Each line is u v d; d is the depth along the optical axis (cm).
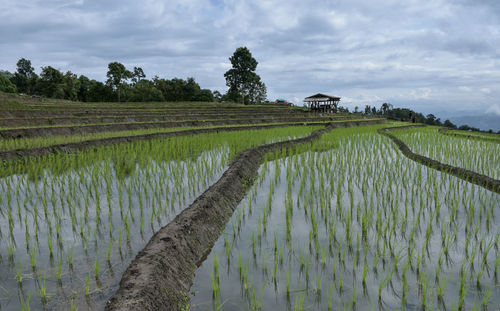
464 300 388
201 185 867
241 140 1664
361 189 856
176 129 2170
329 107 5678
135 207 696
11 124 1972
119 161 1055
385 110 8850
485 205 723
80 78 7881
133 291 359
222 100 8831
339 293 404
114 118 2577
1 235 557
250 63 7556
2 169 943
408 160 1249
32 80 7531
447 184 908
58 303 370
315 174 1034
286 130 2345
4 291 395
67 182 872
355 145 1694
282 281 436
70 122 2317
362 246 531
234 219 674
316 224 574
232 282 437
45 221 620
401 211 687
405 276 426
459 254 502
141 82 8506
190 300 398
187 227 539
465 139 2022
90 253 493
